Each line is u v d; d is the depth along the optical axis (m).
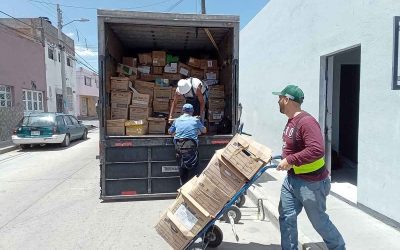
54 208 6.06
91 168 9.84
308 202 3.45
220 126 7.61
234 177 3.83
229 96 7.40
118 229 5.01
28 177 8.79
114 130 6.69
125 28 6.92
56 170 9.65
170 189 6.37
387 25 4.61
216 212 3.88
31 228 5.11
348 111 8.45
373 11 4.91
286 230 3.66
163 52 8.03
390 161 4.55
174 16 6.17
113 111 7.00
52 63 25.89
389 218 4.58
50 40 26.22
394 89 4.42
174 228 3.87
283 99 3.57
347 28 5.60
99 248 4.38
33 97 22.09
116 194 6.28
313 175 3.42
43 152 13.30
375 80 4.86
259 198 5.62
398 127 4.39
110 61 7.03
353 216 4.96
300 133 3.38
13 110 17.52
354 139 8.46
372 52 4.93
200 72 8.27
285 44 8.49
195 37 7.62
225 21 6.31
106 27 6.39
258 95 11.14
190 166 5.87
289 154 3.50
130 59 7.93
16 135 13.72
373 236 4.25
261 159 3.75
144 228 5.04
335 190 6.12
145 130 6.90
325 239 3.55
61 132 14.25
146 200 6.37
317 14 6.68
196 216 3.82
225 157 3.82
